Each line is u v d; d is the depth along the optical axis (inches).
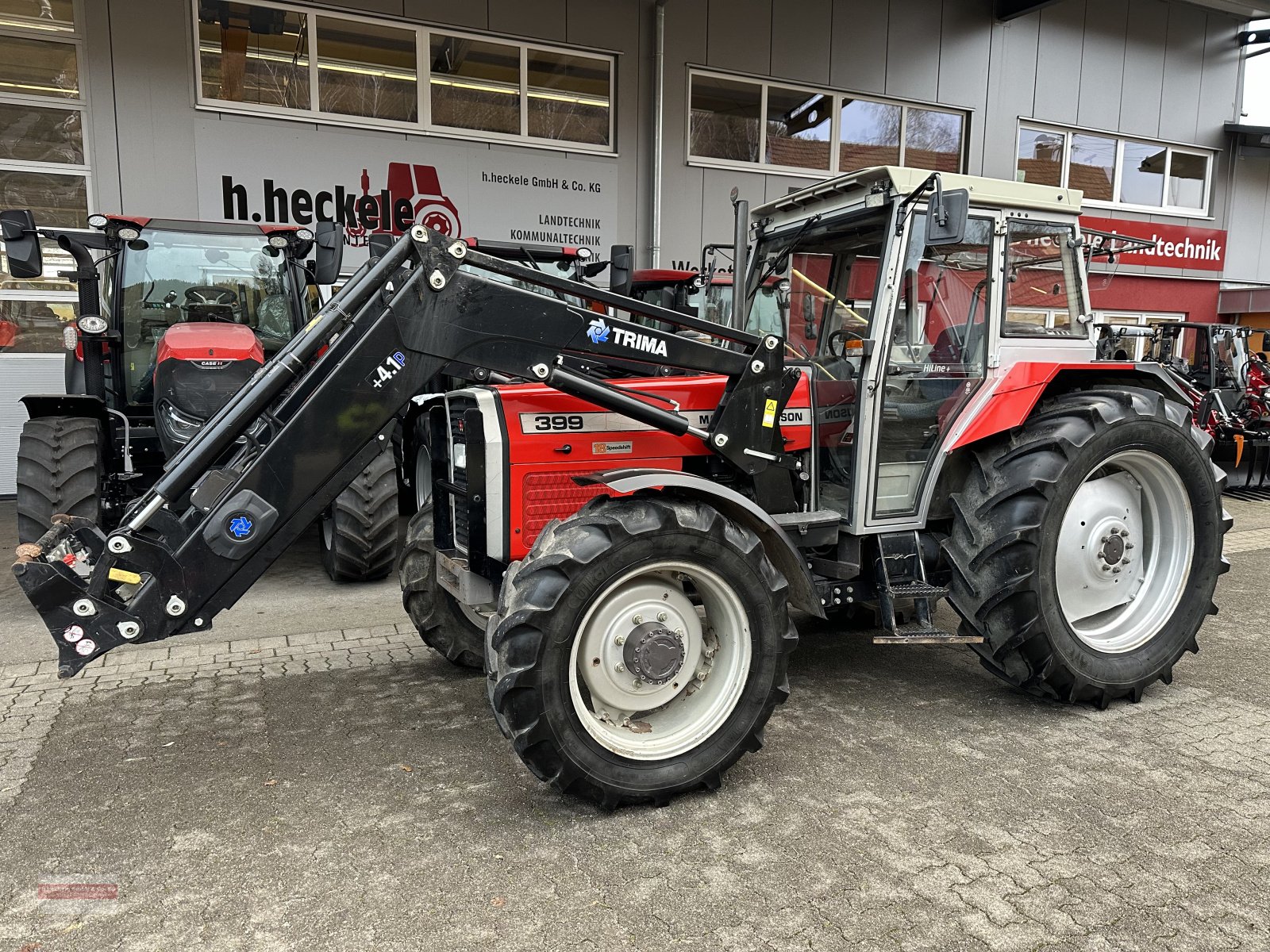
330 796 106.3
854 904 84.2
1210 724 127.6
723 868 90.4
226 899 85.5
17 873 90.4
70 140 304.0
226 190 318.3
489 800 105.3
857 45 414.3
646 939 79.2
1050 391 144.5
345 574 207.2
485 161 355.9
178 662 154.6
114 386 211.6
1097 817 100.4
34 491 182.5
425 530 145.0
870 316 127.7
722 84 394.9
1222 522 142.4
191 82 309.4
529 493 114.9
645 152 384.8
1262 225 543.5
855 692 140.8
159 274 214.8
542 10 356.8
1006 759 115.7
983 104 448.1
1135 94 490.6
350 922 81.8
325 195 332.5
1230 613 184.7
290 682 145.1
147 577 97.2
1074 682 129.4
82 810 103.0
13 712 132.1
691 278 307.6
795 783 109.1
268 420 115.6
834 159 424.5
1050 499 125.0
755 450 118.5
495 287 104.5
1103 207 497.0
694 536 101.3
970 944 78.4
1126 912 83.1
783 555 113.4
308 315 232.7
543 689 95.7
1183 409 141.3
